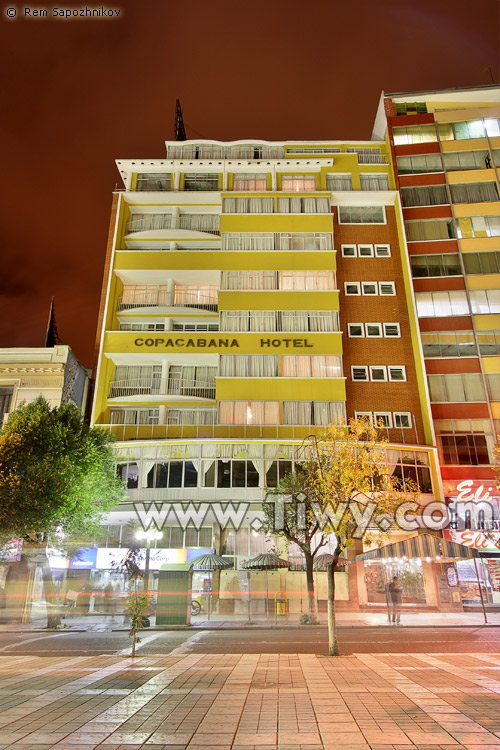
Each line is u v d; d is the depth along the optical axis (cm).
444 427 3447
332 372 3556
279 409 3444
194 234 3972
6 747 557
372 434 1786
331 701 748
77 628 2123
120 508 3069
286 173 4219
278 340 3631
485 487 3291
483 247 3856
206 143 4422
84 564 3077
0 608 2388
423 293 3766
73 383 3862
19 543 2625
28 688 858
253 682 897
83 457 2506
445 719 646
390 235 4059
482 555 2281
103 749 549
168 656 1268
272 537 2931
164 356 3634
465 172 4062
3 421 3553
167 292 3922
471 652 1327
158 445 3175
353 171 4219
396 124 4256
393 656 1209
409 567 3014
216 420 3431
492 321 3669
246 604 2878
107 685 880
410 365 3700
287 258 3847
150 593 2698
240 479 3069
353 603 2795
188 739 579
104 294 4091
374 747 544
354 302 3878
